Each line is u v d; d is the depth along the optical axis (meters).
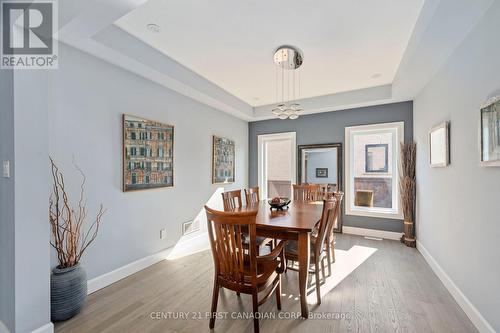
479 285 1.72
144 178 2.77
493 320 1.55
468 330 1.70
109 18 1.67
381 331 1.68
